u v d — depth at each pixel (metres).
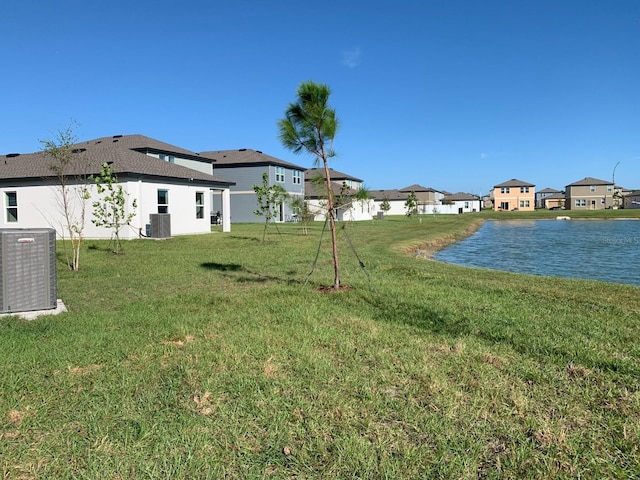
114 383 3.48
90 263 11.27
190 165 34.50
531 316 5.67
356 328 5.10
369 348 4.36
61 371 3.72
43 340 4.58
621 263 14.99
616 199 85.06
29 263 5.79
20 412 2.99
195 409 3.06
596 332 4.92
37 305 5.87
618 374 3.69
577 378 3.63
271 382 3.50
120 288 7.91
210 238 19.11
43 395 3.25
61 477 2.31
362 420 2.91
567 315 5.75
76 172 18.12
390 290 7.44
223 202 24.11
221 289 7.81
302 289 7.61
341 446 2.60
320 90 7.20
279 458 2.50
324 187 7.97
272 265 11.14
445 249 19.98
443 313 5.79
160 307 6.23
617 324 5.30
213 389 3.38
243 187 41.16
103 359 4.03
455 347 4.41
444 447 2.59
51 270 5.98
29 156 22.05
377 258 12.91
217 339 4.64
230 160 41.69
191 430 2.77
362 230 28.58
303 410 3.05
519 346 4.42
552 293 7.42
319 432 2.76
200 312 5.91
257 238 19.55
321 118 7.31
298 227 30.28
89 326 5.13
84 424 2.84
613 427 2.81
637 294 7.55
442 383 3.49
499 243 23.12
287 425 2.85
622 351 4.29
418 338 4.70
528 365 3.89
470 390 3.39
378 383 3.51
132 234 18.22
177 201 20.73
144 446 2.60
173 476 2.32
